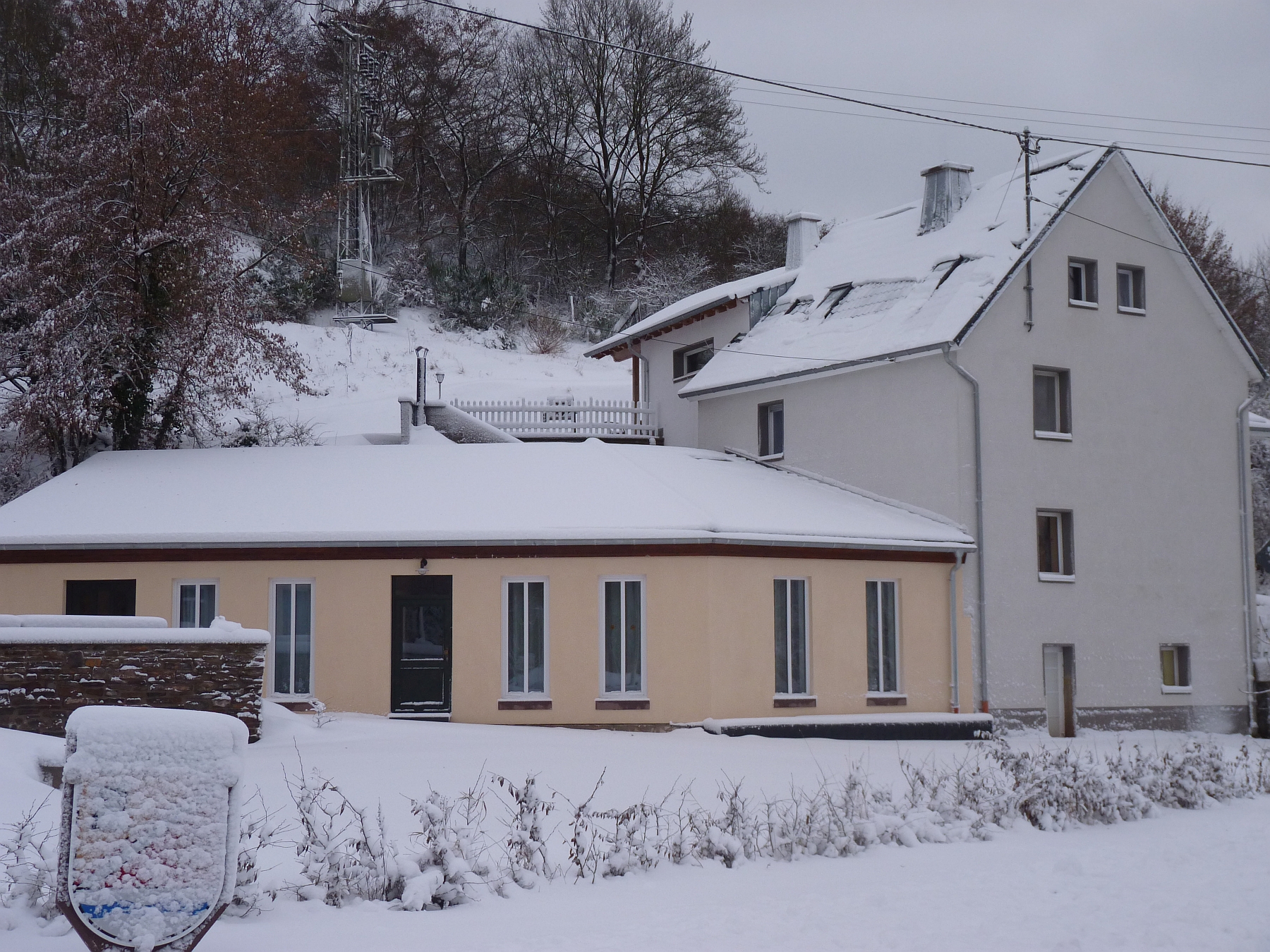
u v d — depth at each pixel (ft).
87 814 19.44
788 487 75.77
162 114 77.36
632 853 30.68
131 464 72.33
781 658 65.26
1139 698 76.89
